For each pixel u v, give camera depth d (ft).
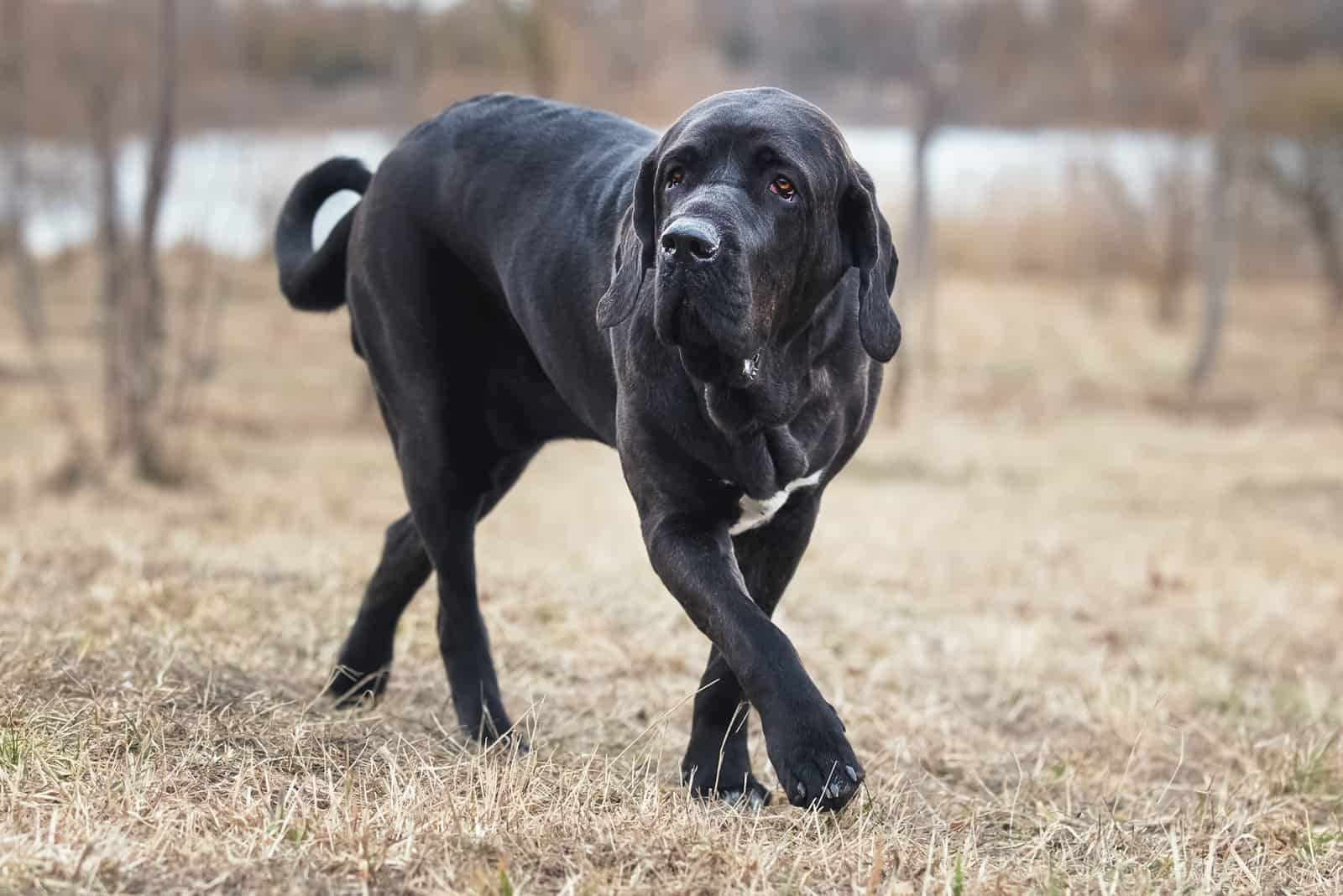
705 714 18.88
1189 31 123.75
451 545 20.95
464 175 20.48
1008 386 88.22
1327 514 52.95
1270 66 120.06
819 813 16.52
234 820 14.96
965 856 16.19
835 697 24.90
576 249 18.90
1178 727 25.30
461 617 21.02
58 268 102.47
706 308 14.97
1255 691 28.40
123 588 26.07
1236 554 43.91
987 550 42.47
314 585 28.81
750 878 14.48
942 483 58.44
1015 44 119.44
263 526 40.68
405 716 21.20
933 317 86.28
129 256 50.47
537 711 21.02
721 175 15.87
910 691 26.91
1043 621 32.86
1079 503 53.67
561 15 87.97
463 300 20.75
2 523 39.32
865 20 179.42
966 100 137.18
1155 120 126.41
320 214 26.94
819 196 16.19
